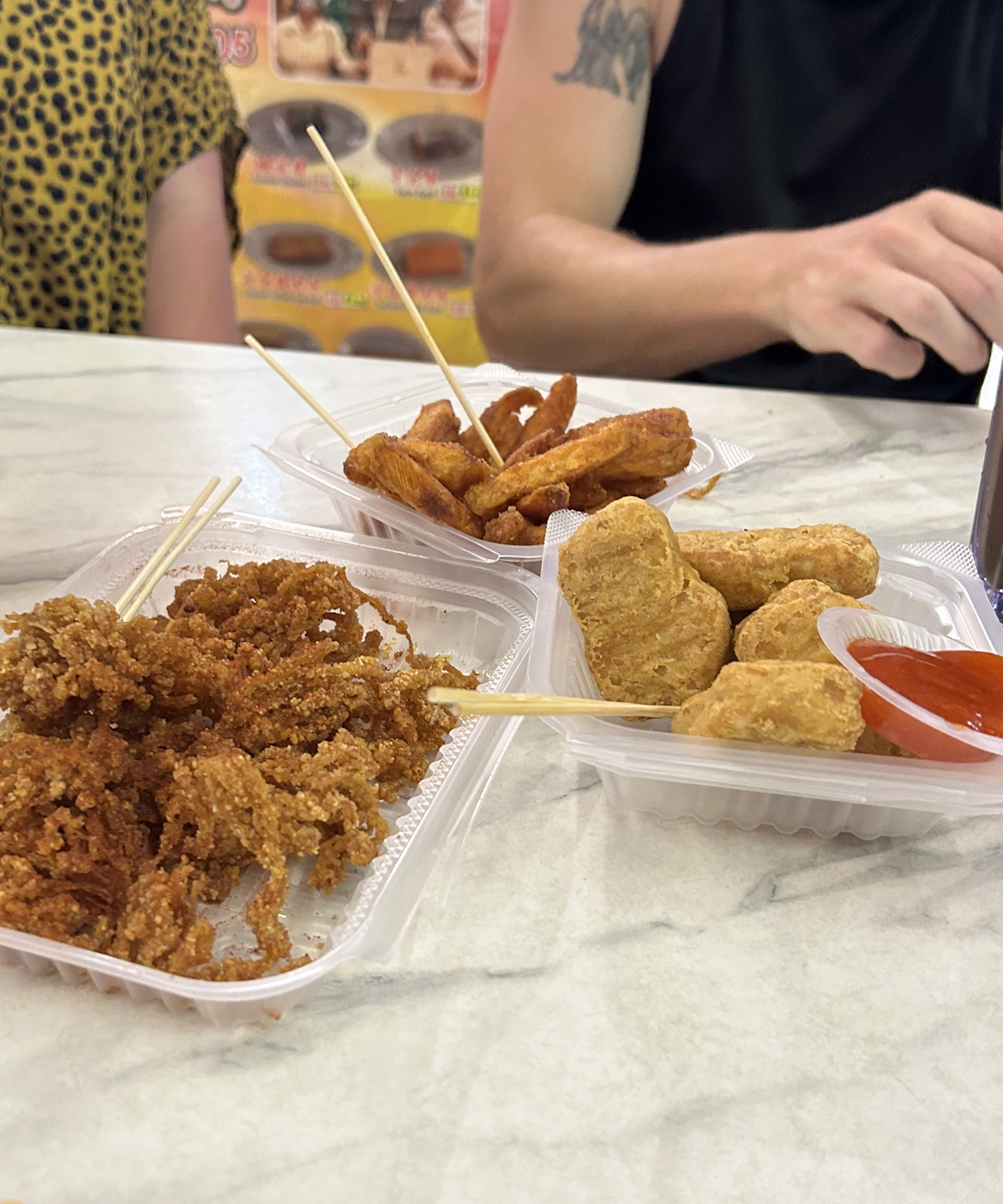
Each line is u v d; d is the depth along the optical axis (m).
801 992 0.23
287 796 0.24
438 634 0.33
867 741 0.26
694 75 0.63
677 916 0.25
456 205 0.80
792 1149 0.20
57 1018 0.22
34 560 0.36
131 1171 0.19
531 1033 0.22
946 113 0.62
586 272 0.61
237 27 0.73
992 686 0.25
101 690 0.25
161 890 0.23
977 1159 0.20
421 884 0.23
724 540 0.30
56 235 0.62
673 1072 0.21
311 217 0.81
